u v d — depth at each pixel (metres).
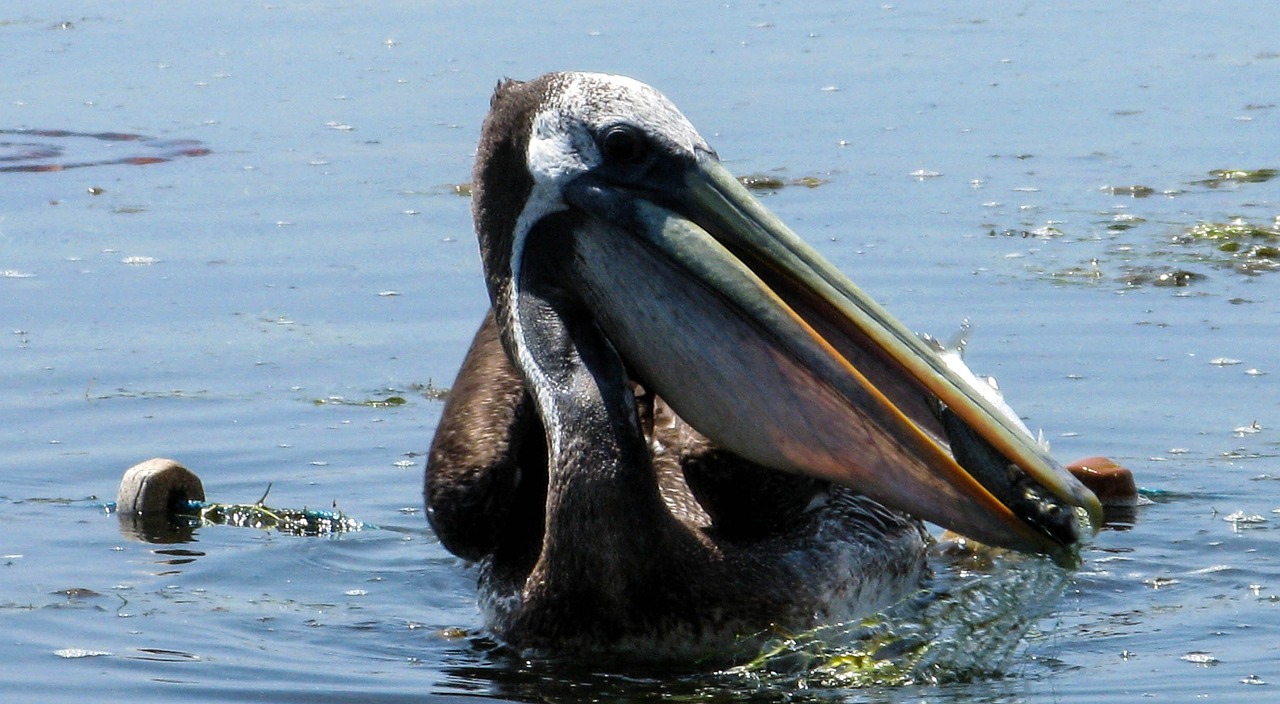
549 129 11.39
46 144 26.94
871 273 19.50
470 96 28.94
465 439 12.38
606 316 11.30
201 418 16.16
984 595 12.08
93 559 13.14
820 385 10.89
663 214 11.13
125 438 15.73
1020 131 25.97
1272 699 9.82
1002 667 10.64
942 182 23.31
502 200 11.70
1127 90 28.31
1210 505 13.82
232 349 17.89
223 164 25.47
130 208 23.20
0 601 12.06
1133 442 15.05
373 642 11.41
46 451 15.44
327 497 14.57
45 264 20.75
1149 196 22.55
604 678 10.62
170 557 13.24
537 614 11.11
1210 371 16.52
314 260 20.70
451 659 11.03
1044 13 34.69
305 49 33.19
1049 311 18.19
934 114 27.03
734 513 12.19
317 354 17.75
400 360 17.59
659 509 10.86
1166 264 19.70
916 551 12.52
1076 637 11.15
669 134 11.22
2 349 17.89
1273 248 20.17
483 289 19.61
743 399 11.00
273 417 16.17
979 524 11.04
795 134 25.94
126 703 10.07
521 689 10.40
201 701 10.12
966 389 11.08
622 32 33.31
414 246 21.16
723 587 10.98
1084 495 11.07
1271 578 12.29
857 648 11.02
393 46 33.09
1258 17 33.47
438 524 12.13
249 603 12.22
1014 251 20.30
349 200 23.28
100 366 17.44
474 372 13.35
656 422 13.22
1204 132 25.66
